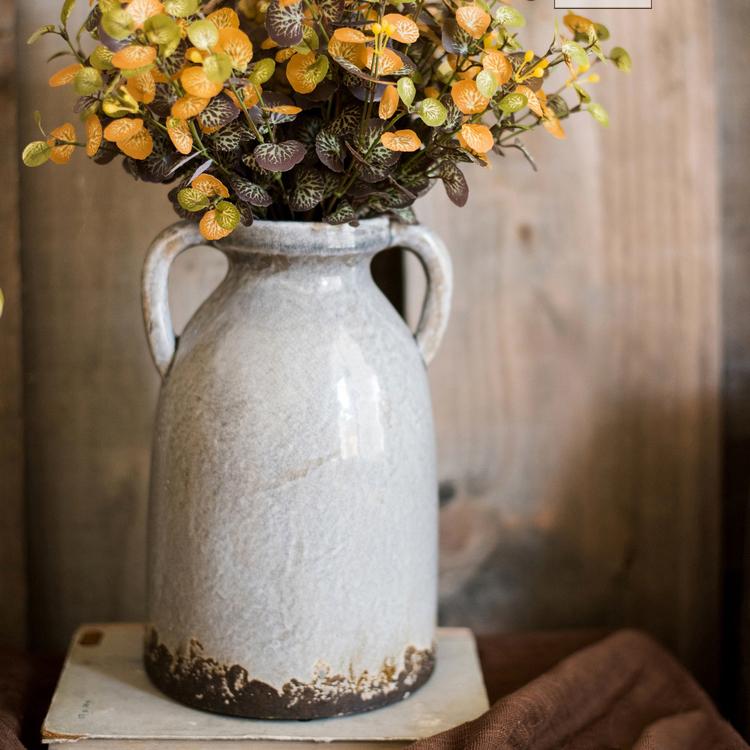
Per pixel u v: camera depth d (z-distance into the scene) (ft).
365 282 3.29
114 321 3.88
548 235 3.86
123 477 3.94
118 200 3.83
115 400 3.91
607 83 3.83
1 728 3.25
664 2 3.80
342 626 3.23
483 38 3.05
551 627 4.01
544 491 3.95
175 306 3.88
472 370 3.90
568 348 3.90
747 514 3.80
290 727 3.24
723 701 4.04
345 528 3.19
